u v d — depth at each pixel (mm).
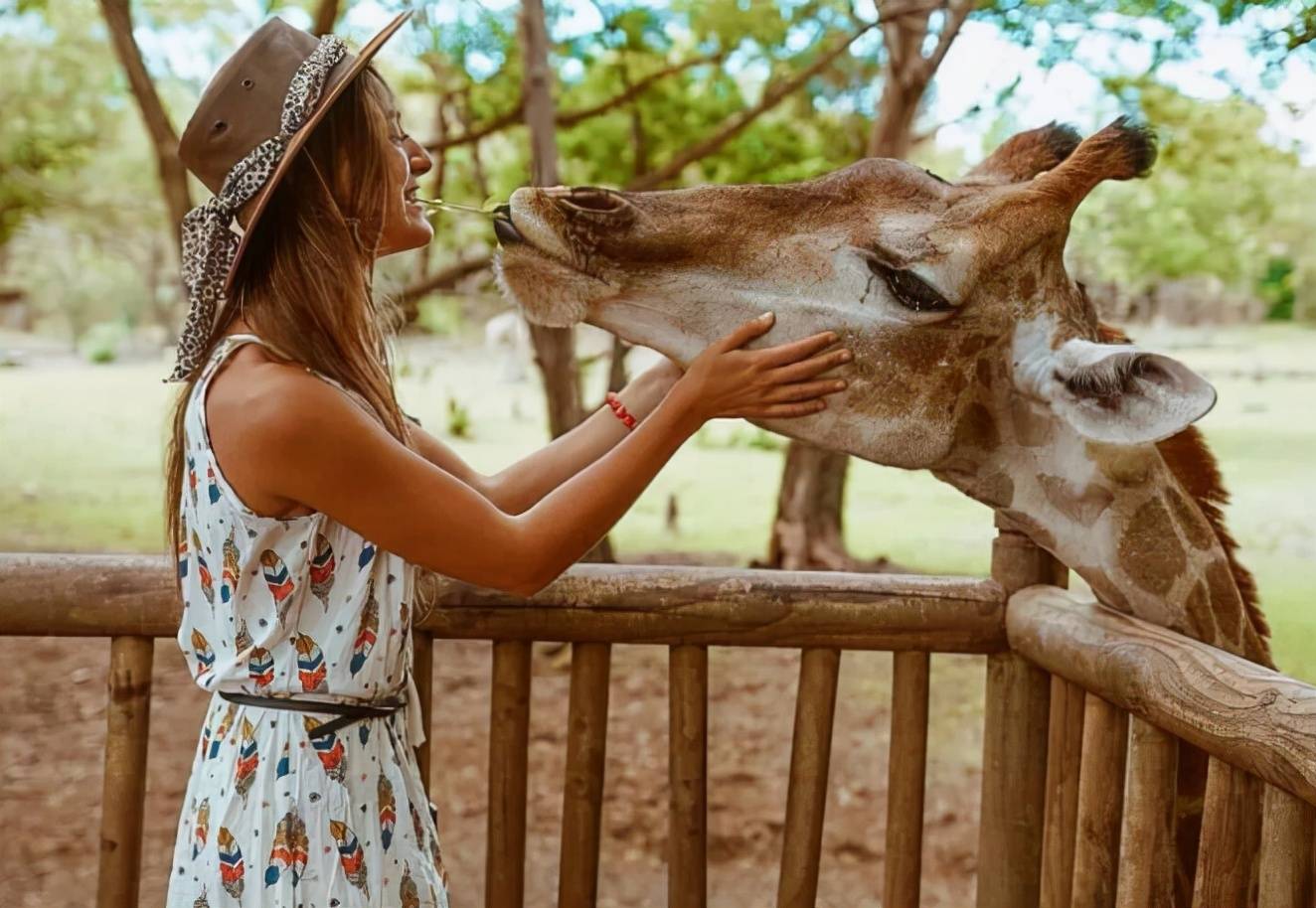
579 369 7258
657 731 5520
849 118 7305
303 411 1411
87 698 5836
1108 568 1926
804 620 2133
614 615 2102
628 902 4027
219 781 1495
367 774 1516
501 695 2145
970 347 1841
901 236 1811
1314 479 7742
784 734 5570
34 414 16453
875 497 10953
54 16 8766
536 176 6129
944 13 5277
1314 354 13938
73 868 4164
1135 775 1808
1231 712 1543
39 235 23438
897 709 2211
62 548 8711
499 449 12453
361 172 1530
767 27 6547
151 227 17562
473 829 4547
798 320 1813
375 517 1458
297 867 1459
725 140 6641
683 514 10258
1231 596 1965
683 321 1830
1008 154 2025
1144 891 1792
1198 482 2084
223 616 1497
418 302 6812
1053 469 1909
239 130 1521
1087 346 1763
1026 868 2197
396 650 1540
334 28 5707
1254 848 1613
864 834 4594
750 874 4258
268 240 1485
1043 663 2041
